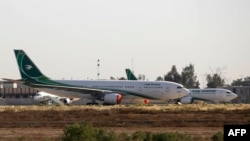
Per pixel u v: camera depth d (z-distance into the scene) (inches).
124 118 5383.9
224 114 5841.5
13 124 4810.5
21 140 3353.8
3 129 4431.6
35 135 3814.0
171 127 4534.9
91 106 7721.5
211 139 3294.8
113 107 7190.0
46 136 3710.6
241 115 5679.1
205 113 6038.4
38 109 6845.5
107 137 3043.8
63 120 5231.3
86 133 3009.4
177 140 2989.7
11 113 6077.8
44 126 4658.0
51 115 5757.9
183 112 6210.6
